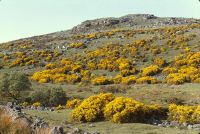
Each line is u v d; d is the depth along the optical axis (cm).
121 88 4344
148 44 7262
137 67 5944
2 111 1444
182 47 6694
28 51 8238
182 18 12681
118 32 9388
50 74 5831
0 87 4191
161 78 5044
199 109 2694
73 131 1906
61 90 3984
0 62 7462
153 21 12344
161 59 6078
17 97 4153
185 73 5006
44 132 1392
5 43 10838
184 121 2617
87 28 12544
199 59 5597
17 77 4278
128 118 2550
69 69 6297
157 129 2314
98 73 5894
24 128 1341
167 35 7931
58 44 8725
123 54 6819
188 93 3750
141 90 4156
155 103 3288
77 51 7669
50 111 3106
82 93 4353
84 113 2611
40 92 4006
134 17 13388
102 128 2355
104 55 6894
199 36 7306
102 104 2725
